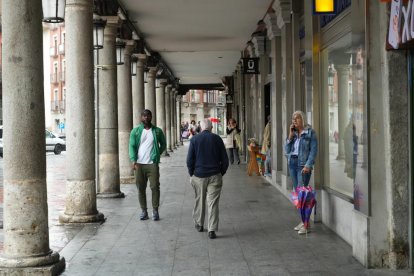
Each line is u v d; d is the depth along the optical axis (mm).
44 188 6047
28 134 5871
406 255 5953
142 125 9414
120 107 15391
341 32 7766
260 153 17016
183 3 13789
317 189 8844
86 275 5980
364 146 6012
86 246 7414
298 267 6141
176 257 6727
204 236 7961
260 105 17344
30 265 5848
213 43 20344
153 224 9000
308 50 9266
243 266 6238
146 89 24156
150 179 9352
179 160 25875
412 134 5766
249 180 15742
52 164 26719
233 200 11656
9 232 5906
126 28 14797
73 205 9133
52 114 60250
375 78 5910
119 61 13453
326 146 8773
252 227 8570
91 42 9227
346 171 7523
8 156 5871
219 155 7996
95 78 12430
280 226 8617
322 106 8969
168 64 28031
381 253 6000
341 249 6961
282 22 12406
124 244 7508
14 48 5797
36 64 5887
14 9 5793
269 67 16281
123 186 14797
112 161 12391
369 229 5977
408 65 5758
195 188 8250
